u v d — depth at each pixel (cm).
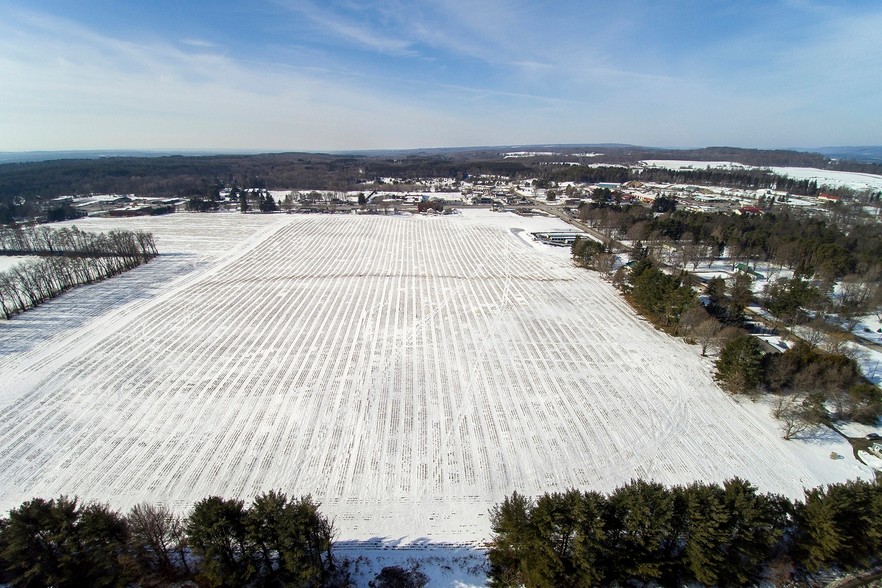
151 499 3069
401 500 3111
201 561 2344
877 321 5844
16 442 3588
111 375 4538
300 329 5681
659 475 3328
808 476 3294
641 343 5372
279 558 2352
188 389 4331
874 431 3762
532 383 4519
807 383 4000
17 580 2264
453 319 6047
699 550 2303
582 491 3186
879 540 2395
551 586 2280
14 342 5169
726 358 4334
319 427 3831
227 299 6650
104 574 2358
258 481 3250
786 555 2558
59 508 2330
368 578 2520
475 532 2866
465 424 3900
